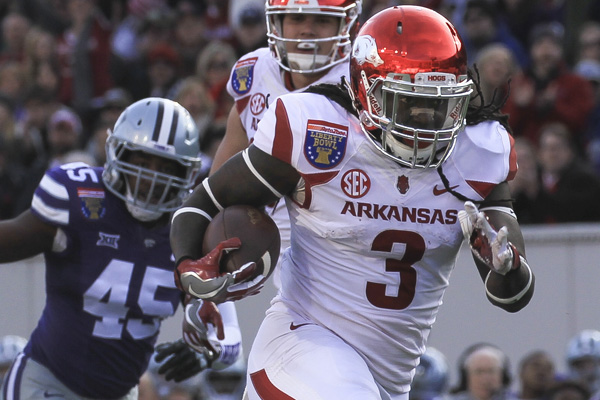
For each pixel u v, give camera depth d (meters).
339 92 10.42
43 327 13.20
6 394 13.20
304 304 10.91
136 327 13.16
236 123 14.02
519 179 23.12
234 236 10.30
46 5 32.91
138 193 12.82
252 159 10.41
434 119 9.98
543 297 22.08
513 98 26.11
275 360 10.73
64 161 23.39
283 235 13.42
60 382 13.14
